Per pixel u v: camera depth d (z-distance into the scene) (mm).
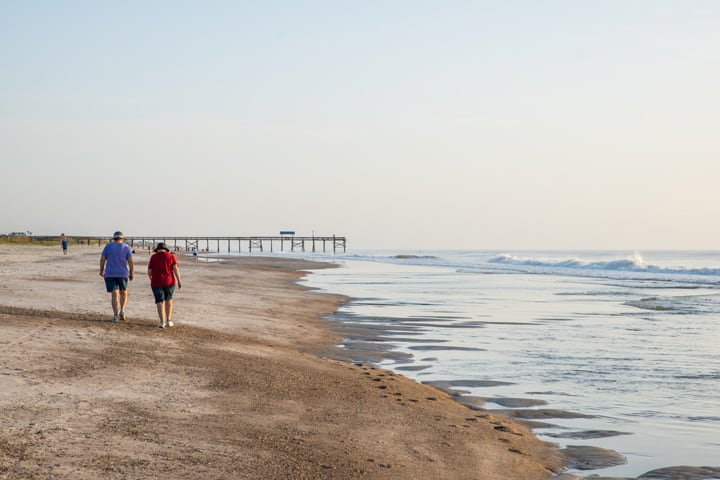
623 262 74562
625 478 7633
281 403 9742
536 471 7719
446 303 30297
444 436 8734
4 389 9117
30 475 6109
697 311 27188
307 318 22938
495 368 14438
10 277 29312
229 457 7082
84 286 26562
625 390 12289
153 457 6875
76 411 8344
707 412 10719
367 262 99875
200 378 10898
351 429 8656
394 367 14516
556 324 22359
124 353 12328
